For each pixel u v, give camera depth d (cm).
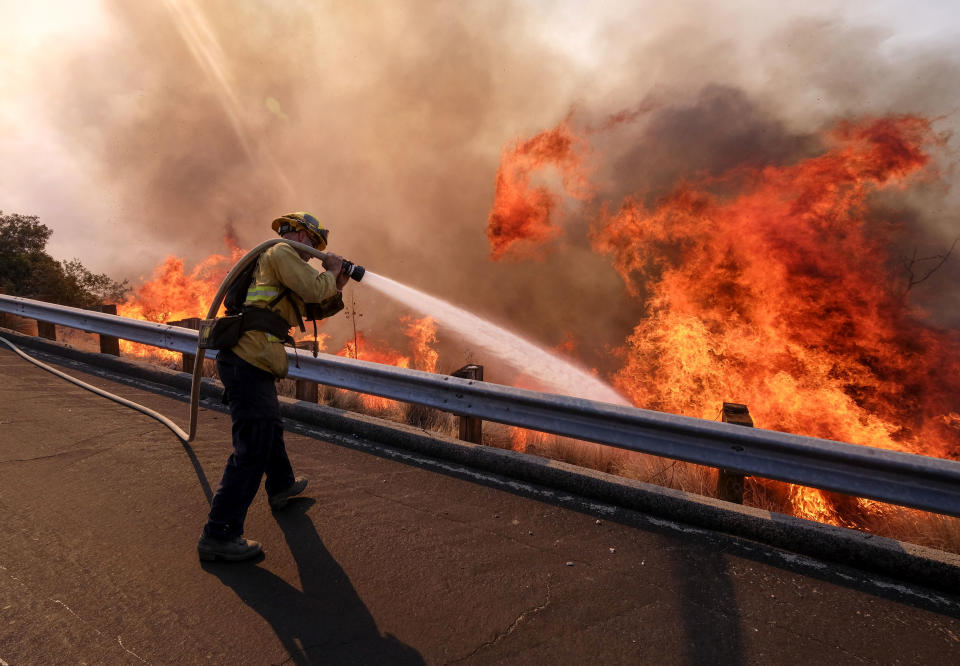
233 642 223
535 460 399
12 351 737
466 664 217
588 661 222
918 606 269
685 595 269
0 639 216
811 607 264
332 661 215
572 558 298
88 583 256
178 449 421
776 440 318
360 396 596
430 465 420
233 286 304
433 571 281
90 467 383
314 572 276
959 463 284
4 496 336
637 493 358
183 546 292
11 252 1371
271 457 325
